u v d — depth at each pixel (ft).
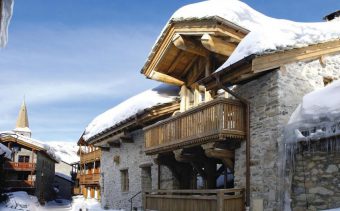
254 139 32.09
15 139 123.03
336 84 27.89
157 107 49.24
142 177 53.21
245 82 34.06
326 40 32.53
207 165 40.70
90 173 124.16
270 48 29.84
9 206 81.35
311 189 27.04
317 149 26.99
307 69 32.17
